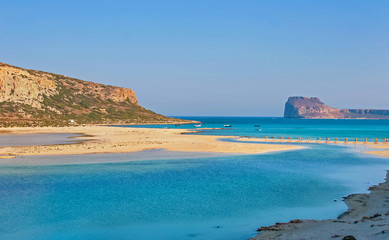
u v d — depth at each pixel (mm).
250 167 32562
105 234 15094
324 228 13898
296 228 14469
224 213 17906
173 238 14523
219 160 37250
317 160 37938
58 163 34156
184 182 25359
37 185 24125
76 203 19781
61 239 14578
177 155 41250
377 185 24328
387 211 16953
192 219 16984
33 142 58906
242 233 14922
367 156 42125
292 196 21250
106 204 19562
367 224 13867
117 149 46750
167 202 20000
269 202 19938
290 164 34688
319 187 23766
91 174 28375
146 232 15289
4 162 34594
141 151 45031
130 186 23984
